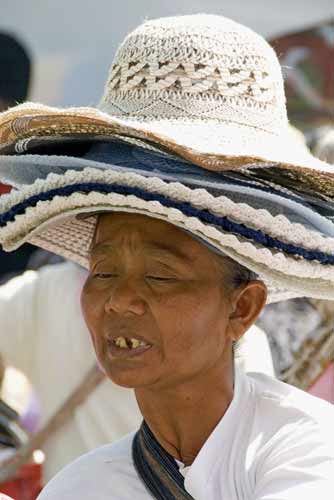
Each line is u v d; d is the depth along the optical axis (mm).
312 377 5625
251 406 3859
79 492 3949
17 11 8164
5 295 6316
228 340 3846
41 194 3822
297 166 3645
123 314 3725
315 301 5605
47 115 3699
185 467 3859
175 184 3543
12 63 8141
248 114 3840
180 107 3816
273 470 3666
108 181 3623
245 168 3646
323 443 3691
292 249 3697
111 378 3762
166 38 3855
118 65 3934
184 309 3711
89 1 8023
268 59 3930
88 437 5910
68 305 6121
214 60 3832
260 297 3863
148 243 3719
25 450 5957
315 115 7871
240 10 7836
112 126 3625
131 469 3943
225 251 3633
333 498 3570
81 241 4234
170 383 3758
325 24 7883
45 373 6164
